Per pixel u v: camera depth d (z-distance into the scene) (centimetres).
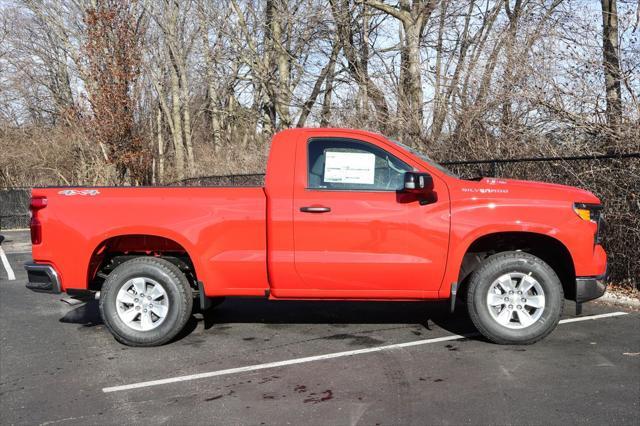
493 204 457
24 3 2828
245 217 471
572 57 812
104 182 2283
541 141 852
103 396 378
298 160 475
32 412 354
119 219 476
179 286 481
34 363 449
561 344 468
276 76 1884
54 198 483
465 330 519
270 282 476
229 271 475
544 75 834
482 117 971
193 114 3500
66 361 452
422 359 438
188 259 506
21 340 516
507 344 468
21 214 2122
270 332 526
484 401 355
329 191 469
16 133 2992
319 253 464
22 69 3331
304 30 1529
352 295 473
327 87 1634
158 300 488
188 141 3103
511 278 464
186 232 472
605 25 879
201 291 477
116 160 2345
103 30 2284
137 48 2412
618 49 802
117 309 483
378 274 464
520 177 804
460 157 1017
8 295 744
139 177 2497
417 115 1165
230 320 572
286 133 483
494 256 466
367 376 404
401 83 1277
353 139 478
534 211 455
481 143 973
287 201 466
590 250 457
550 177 741
